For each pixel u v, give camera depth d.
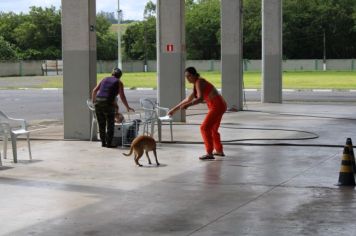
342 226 6.91
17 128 18.30
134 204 8.06
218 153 12.26
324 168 10.81
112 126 13.62
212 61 85.06
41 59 87.38
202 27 91.38
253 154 12.50
